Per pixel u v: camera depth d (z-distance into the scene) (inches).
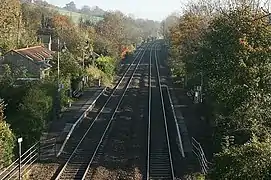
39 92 1176.2
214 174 594.9
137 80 2397.9
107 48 2743.6
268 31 1038.4
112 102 1697.8
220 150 874.8
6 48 2096.5
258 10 1122.7
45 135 1146.0
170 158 983.0
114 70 2635.3
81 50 2304.4
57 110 1353.3
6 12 2171.5
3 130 888.3
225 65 1044.5
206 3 2092.8
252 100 879.1
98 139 1155.9
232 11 1146.7
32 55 1973.4
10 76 1387.8
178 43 1974.7
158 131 1248.8
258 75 923.4
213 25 1256.8
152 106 1615.4
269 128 797.2
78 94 1771.7
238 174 545.3
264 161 540.7
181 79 2186.3
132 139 1165.1
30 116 1040.8
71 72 1796.3
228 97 944.3
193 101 1624.0
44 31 3088.1
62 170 909.8
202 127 1261.1
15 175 843.4
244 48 992.9
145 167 947.3
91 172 916.0
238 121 876.0
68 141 1125.1
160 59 3713.1
